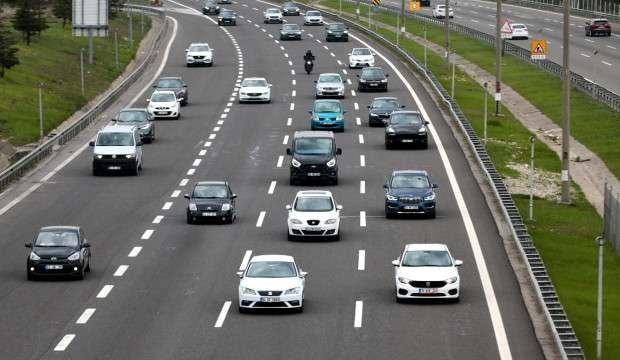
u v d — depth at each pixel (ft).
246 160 334.03
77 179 308.19
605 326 196.34
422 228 255.70
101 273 218.59
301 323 186.39
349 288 208.44
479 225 257.75
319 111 377.09
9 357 168.25
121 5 642.63
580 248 256.52
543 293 200.64
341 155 340.59
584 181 339.98
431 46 598.75
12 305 196.65
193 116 404.57
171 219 264.52
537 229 273.54
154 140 363.56
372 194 291.79
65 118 401.90
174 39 611.06
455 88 474.49
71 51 524.52
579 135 398.42
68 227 220.43
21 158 326.24
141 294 203.92
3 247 238.48
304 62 519.19
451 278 197.77
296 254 233.14
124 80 461.37
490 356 169.48
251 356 168.76
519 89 479.41
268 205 279.69
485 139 369.91
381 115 383.86
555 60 547.08
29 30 507.71
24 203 280.31
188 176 312.91
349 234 251.39
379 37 590.55
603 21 652.07
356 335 179.63
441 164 325.42
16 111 391.04
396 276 201.16
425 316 190.49
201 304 197.77
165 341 176.24
